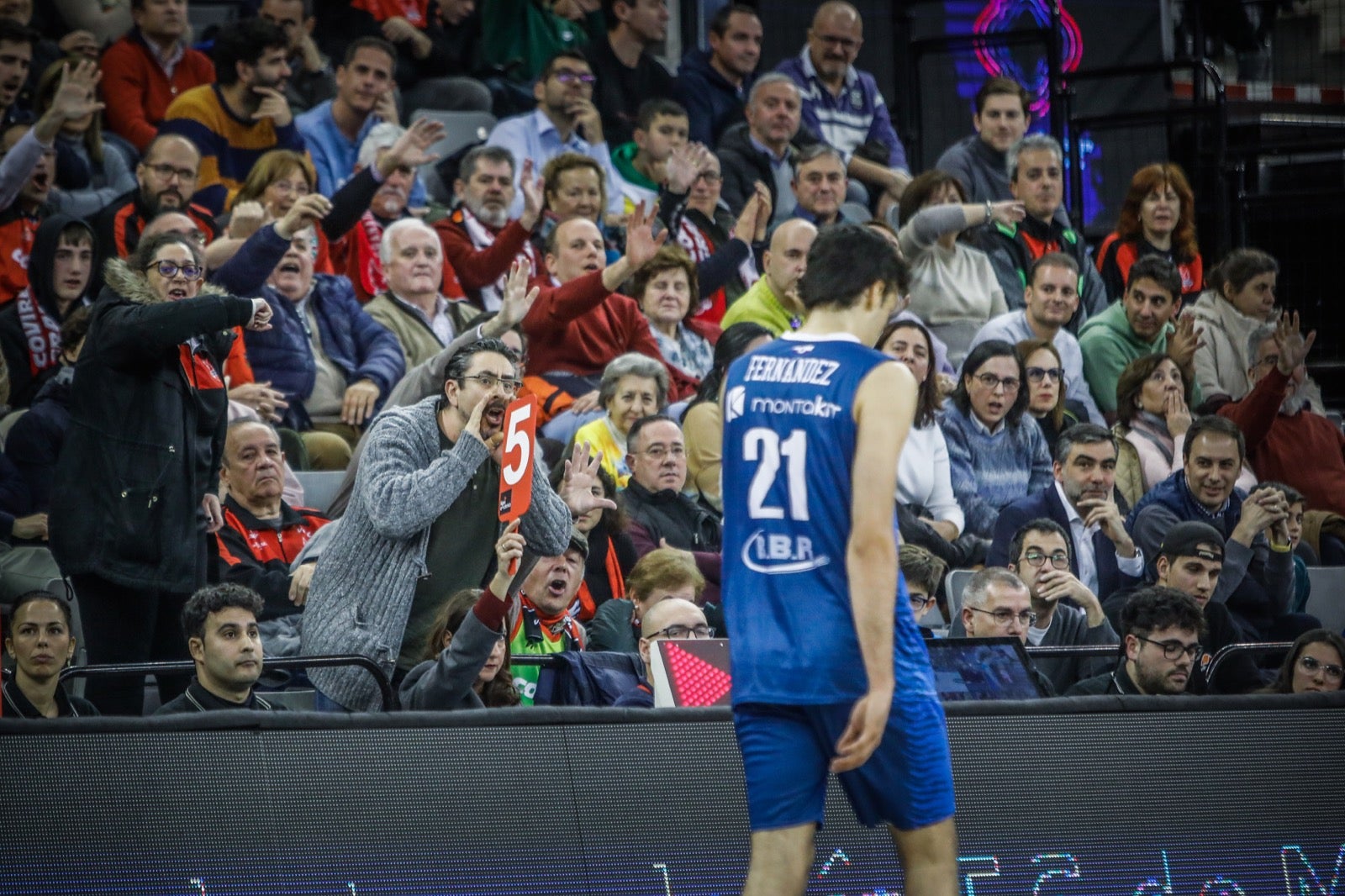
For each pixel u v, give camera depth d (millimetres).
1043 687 18172
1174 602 19828
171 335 19125
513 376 18656
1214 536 23469
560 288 27125
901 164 38281
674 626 19406
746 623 12602
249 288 23703
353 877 14328
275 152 28266
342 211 28219
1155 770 16422
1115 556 24859
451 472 17828
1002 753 16062
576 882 14766
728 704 17516
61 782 13945
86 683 19547
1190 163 37250
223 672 17406
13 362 25969
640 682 19391
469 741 14859
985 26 40406
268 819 14273
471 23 39594
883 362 12484
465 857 14578
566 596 20969
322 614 18125
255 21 31547
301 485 24250
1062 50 36719
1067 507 25406
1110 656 21594
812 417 12516
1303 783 16859
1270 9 39094
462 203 31547
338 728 14602
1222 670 23047
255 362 26094
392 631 18031
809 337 12859
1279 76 39125
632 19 37562
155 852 14008
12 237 27609
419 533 18203
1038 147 33156
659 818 15102
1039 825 15945
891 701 12125
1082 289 33625
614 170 35281
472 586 18625
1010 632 20969
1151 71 35844
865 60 41625
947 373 30047
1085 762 16281
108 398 19391
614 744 15172
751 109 35594
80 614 19609
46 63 32750
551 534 18375
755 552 12648
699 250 32844
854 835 15469
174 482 19500
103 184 30859
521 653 20562
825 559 12430
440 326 28781
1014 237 32969
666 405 25594
